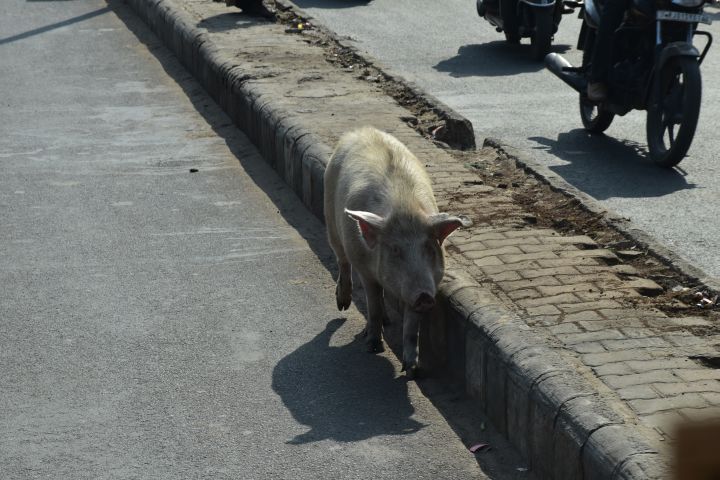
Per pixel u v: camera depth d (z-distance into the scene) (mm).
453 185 9047
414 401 6160
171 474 5336
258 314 7594
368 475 5273
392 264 5953
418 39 17938
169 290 8070
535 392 5121
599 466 4449
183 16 17594
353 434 5746
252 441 5680
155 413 6047
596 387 5055
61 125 13422
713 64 15602
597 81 11469
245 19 17672
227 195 10586
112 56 17547
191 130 13195
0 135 12945
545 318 6047
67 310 7676
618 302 6320
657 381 5117
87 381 6488
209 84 14672
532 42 16625
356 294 7977
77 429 5855
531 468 5223
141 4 20203
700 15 10734
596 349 5570
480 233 7785
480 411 5926
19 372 6625
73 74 16312
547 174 9469
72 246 9109
